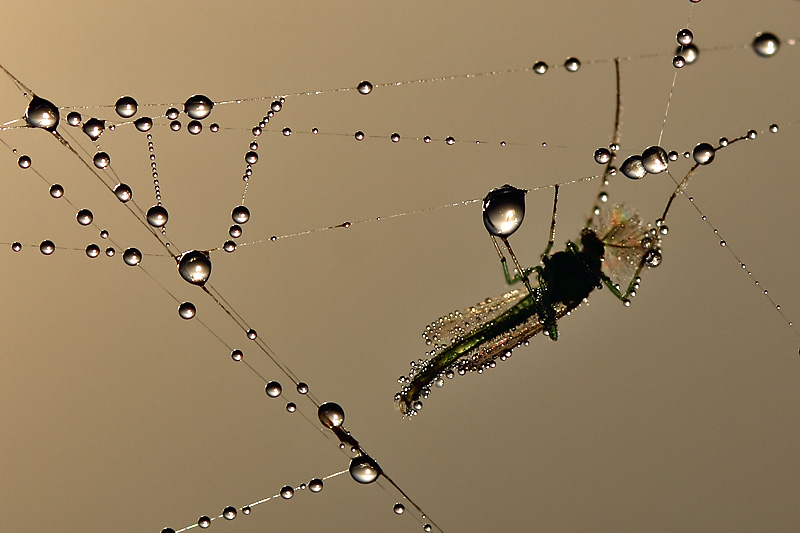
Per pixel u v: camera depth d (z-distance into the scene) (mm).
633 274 98
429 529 97
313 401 98
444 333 98
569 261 98
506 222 96
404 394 98
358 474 97
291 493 98
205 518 98
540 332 98
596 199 98
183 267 97
